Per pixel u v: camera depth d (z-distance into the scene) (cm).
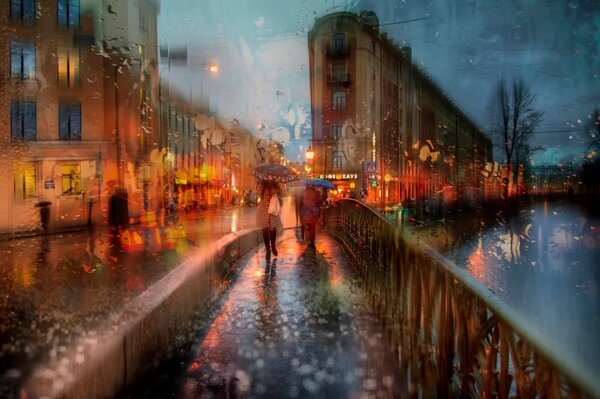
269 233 843
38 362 298
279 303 534
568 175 2578
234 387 312
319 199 1062
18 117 2247
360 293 586
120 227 1928
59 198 2289
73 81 2408
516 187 3067
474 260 1258
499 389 181
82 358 256
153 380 325
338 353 377
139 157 2858
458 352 233
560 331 581
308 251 988
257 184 846
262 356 369
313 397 298
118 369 287
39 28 2314
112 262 949
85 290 628
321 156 3809
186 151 3938
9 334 383
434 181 4119
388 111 4241
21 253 1111
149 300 360
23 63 2270
